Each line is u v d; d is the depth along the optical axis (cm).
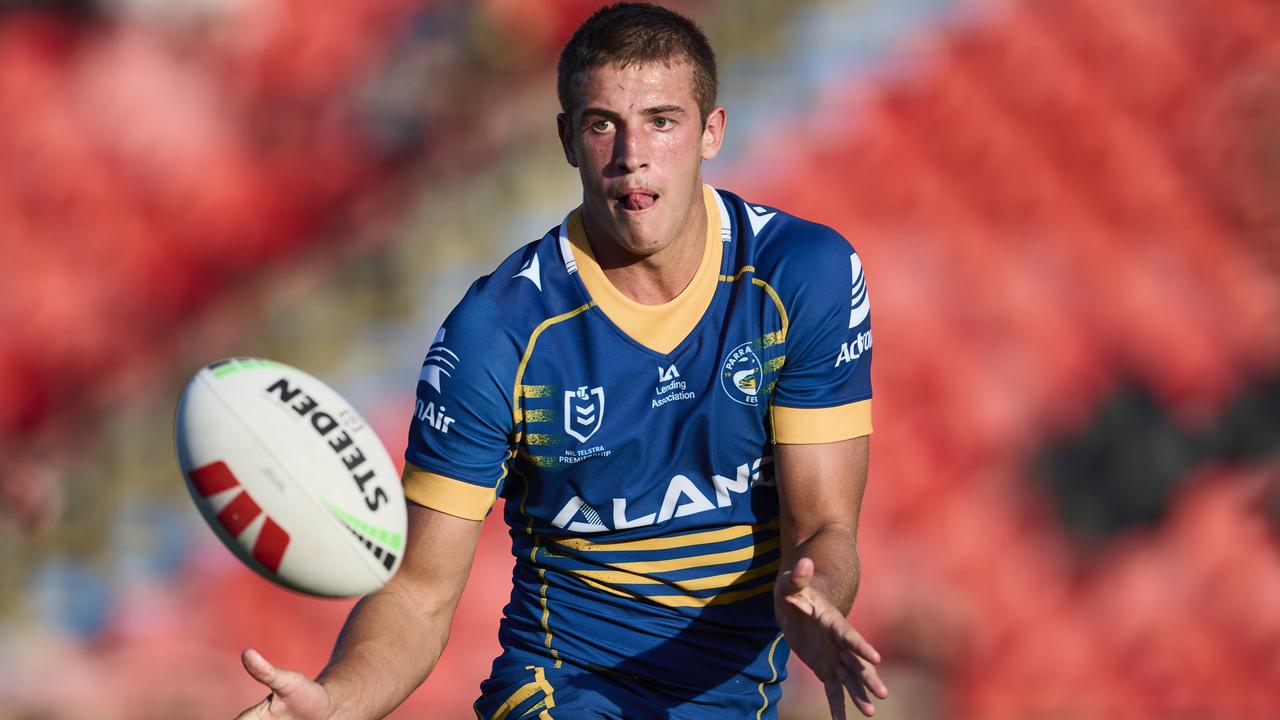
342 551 952
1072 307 2678
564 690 1160
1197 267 2686
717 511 1141
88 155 2877
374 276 2795
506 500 1208
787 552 1133
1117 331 2658
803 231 1153
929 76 2820
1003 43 2833
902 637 2494
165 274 2819
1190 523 2545
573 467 1127
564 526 1155
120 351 2775
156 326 2792
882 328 2681
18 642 2519
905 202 2756
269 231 2834
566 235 1147
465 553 1134
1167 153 2761
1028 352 2656
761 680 1203
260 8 2916
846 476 1138
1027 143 2783
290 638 2536
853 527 1138
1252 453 2578
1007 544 2550
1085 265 2700
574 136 1092
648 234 1066
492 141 2844
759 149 2789
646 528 1138
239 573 2567
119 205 2850
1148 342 2648
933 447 2606
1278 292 2656
